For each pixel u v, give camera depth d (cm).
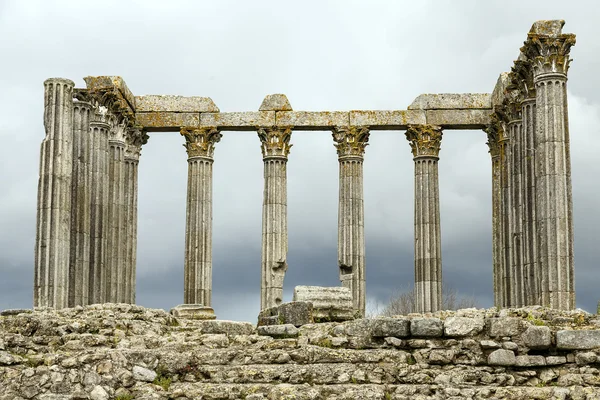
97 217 5044
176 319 3741
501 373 3003
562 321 3173
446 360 3028
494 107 5466
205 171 5641
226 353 2994
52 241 4344
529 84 4531
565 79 4350
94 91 5050
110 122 5181
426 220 5503
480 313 3266
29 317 3256
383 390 2873
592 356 2989
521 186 4675
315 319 3828
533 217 4475
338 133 5628
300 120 5644
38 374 2862
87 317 3406
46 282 4309
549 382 2986
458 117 5612
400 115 5622
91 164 5019
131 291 5553
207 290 5538
